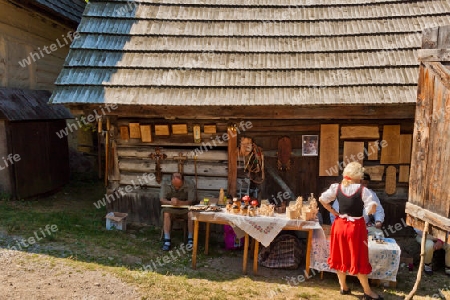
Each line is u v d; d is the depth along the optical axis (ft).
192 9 25.02
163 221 20.89
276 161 22.45
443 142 13.08
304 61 22.04
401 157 21.77
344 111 20.66
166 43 23.03
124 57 22.27
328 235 18.44
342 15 24.35
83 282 15.38
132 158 23.04
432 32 13.58
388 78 20.57
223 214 17.69
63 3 34.09
